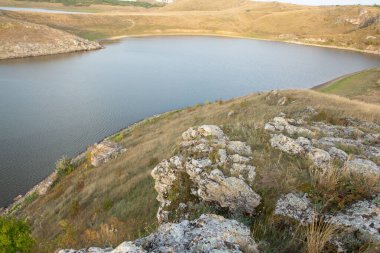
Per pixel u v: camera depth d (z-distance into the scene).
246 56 108.06
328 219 6.11
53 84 64.38
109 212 13.77
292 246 5.80
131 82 68.69
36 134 39.97
